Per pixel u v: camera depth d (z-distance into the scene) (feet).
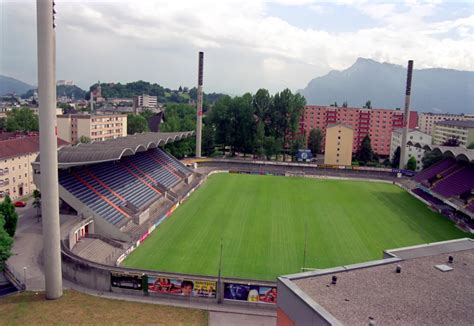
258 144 392.27
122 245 143.74
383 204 228.22
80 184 165.89
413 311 61.72
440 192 234.38
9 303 95.81
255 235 162.61
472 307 63.82
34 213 180.55
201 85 345.51
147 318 90.07
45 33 92.63
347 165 354.95
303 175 317.63
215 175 307.99
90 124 409.69
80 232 142.72
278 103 415.85
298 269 129.59
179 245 148.66
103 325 84.58
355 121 521.24
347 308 61.57
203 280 102.89
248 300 102.27
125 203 174.40
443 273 76.64
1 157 206.28
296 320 64.34
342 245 154.20
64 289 106.73
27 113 409.49
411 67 328.49
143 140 220.02
